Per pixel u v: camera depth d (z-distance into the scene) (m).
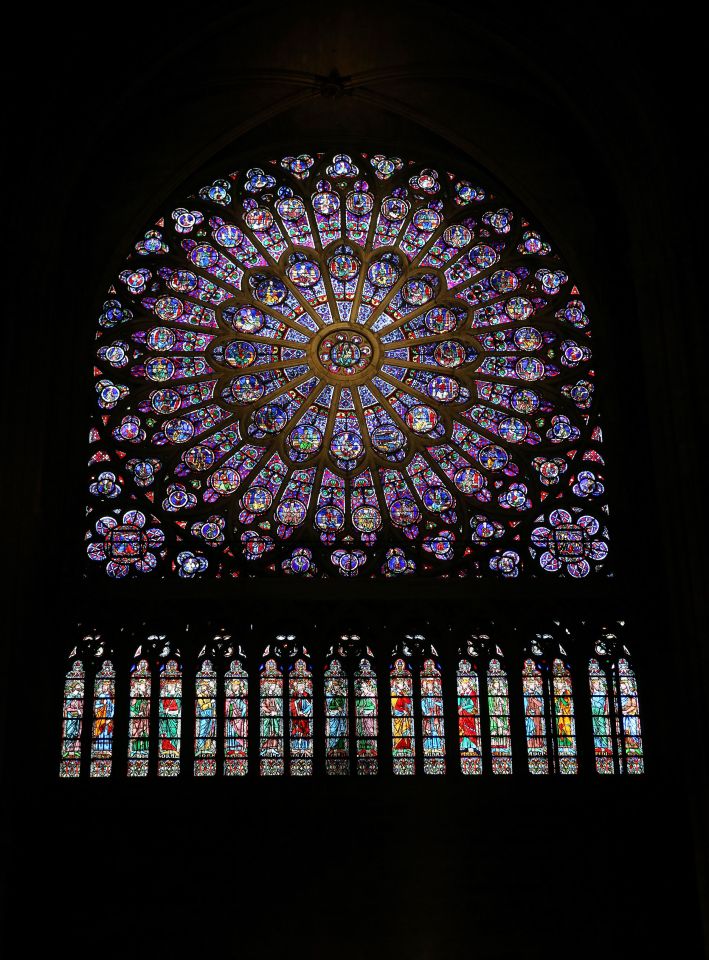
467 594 28.14
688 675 22.72
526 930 24.58
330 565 28.56
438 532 29.20
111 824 25.39
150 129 30.80
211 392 30.70
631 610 27.86
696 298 24.03
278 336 31.55
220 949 24.16
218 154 32.66
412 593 28.11
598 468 29.94
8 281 23.98
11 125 24.39
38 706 25.84
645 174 25.25
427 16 28.62
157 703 26.92
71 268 29.25
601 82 25.95
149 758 26.45
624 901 24.83
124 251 31.00
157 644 27.45
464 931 24.53
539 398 30.89
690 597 22.94
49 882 24.56
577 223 31.39
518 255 32.31
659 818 25.72
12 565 22.92
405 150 33.19
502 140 31.42
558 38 26.45
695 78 25.03
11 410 23.53
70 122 25.70
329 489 29.69
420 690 27.48
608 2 25.20
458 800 26.14
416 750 26.91
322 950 24.27
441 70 30.45
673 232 24.53
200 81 30.03
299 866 25.22
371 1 28.25
